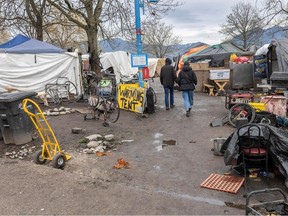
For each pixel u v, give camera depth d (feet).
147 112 36.78
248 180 16.62
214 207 13.41
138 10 40.04
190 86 34.27
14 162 19.61
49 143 20.30
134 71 69.87
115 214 12.90
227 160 16.66
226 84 55.98
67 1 54.85
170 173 18.15
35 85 47.37
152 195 14.55
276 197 14.69
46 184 15.97
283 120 27.12
